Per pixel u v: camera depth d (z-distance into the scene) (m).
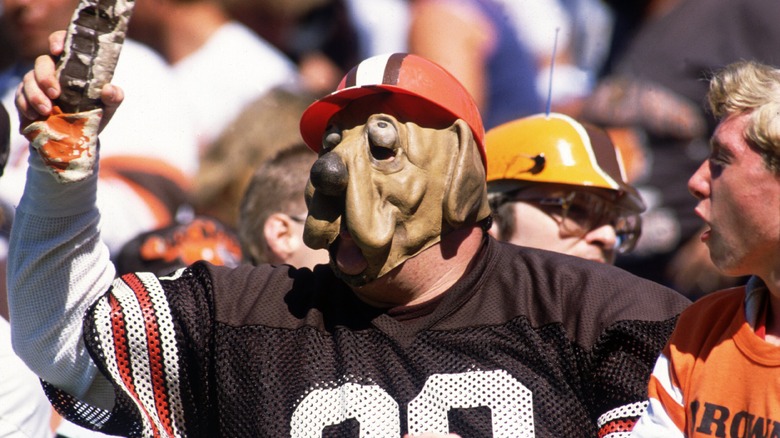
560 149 11.02
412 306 8.84
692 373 7.94
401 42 19.22
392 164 8.64
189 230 11.83
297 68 18.89
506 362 8.62
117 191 14.16
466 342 8.69
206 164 15.02
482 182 8.98
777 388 7.48
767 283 7.69
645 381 8.59
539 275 9.02
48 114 8.37
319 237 8.71
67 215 8.84
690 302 8.95
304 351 8.77
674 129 14.55
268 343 8.84
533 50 18.33
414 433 8.44
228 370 8.83
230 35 17.80
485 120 18.08
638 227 11.35
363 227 8.45
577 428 8.54
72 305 8.98
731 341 7.79
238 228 12.10
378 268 8.65
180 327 8.99
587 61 18.38
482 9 18.16
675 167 14.51
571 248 11.02
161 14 17.64
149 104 15.27
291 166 11.52
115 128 14.82
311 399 8.60
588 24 18.44
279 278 9.23
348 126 8.86
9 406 10.07
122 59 15.58
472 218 8.94
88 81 8.35
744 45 14.87
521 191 11.11
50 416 10.59
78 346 9.05
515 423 8.46
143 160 14.66
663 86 14.77
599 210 11.05
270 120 15.11
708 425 7.70
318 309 8.98
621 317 8.73
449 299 8.82
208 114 17.16
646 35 15.22
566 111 17.84
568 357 8.66
